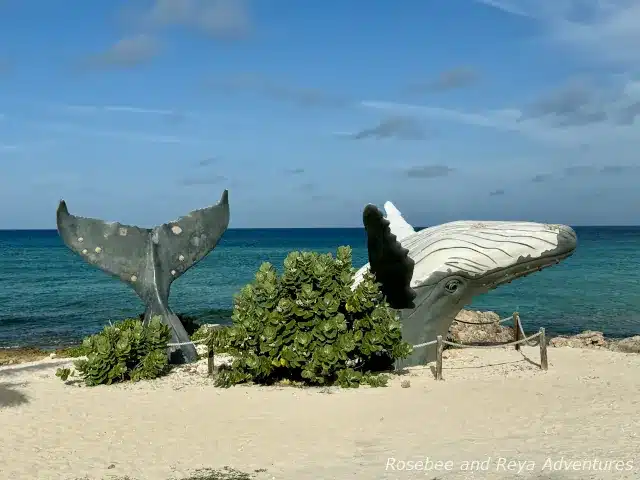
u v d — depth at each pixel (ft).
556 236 34.42
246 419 25.35
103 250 37.68
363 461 19.63
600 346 46.85
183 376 33.50
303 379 31.27
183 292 106.73
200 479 18.94
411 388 29.35
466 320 47.47
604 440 20.67
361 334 30.50
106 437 23.84
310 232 652.89
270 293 30.71
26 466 20.76
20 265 163.63
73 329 68.08
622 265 157.69
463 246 34.76
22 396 30.25
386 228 29.94
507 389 28.96
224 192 40.34
